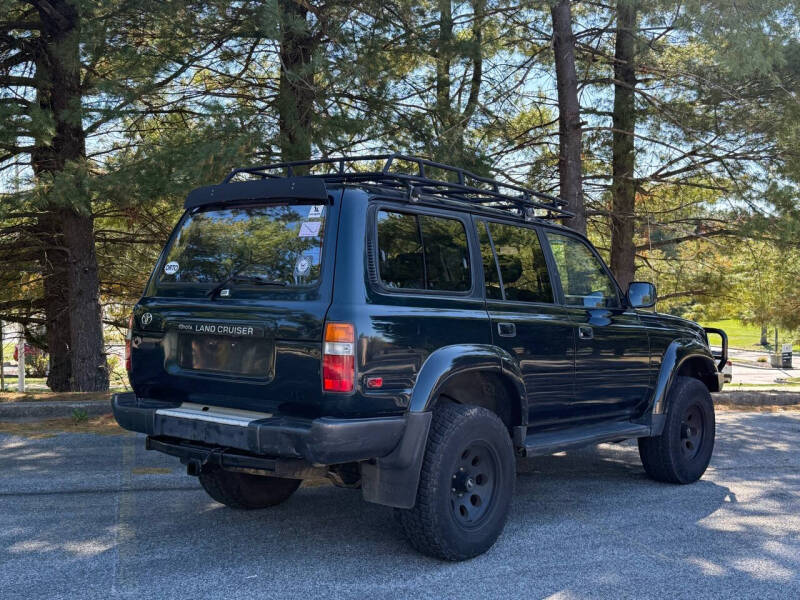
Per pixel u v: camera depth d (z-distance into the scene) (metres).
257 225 4.05
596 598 3.55
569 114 10.50
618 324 5.37
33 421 8.12
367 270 3.72
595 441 5.00
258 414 3.79
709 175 11.59
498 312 4.44
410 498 3.75
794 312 14.62
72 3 8.86
